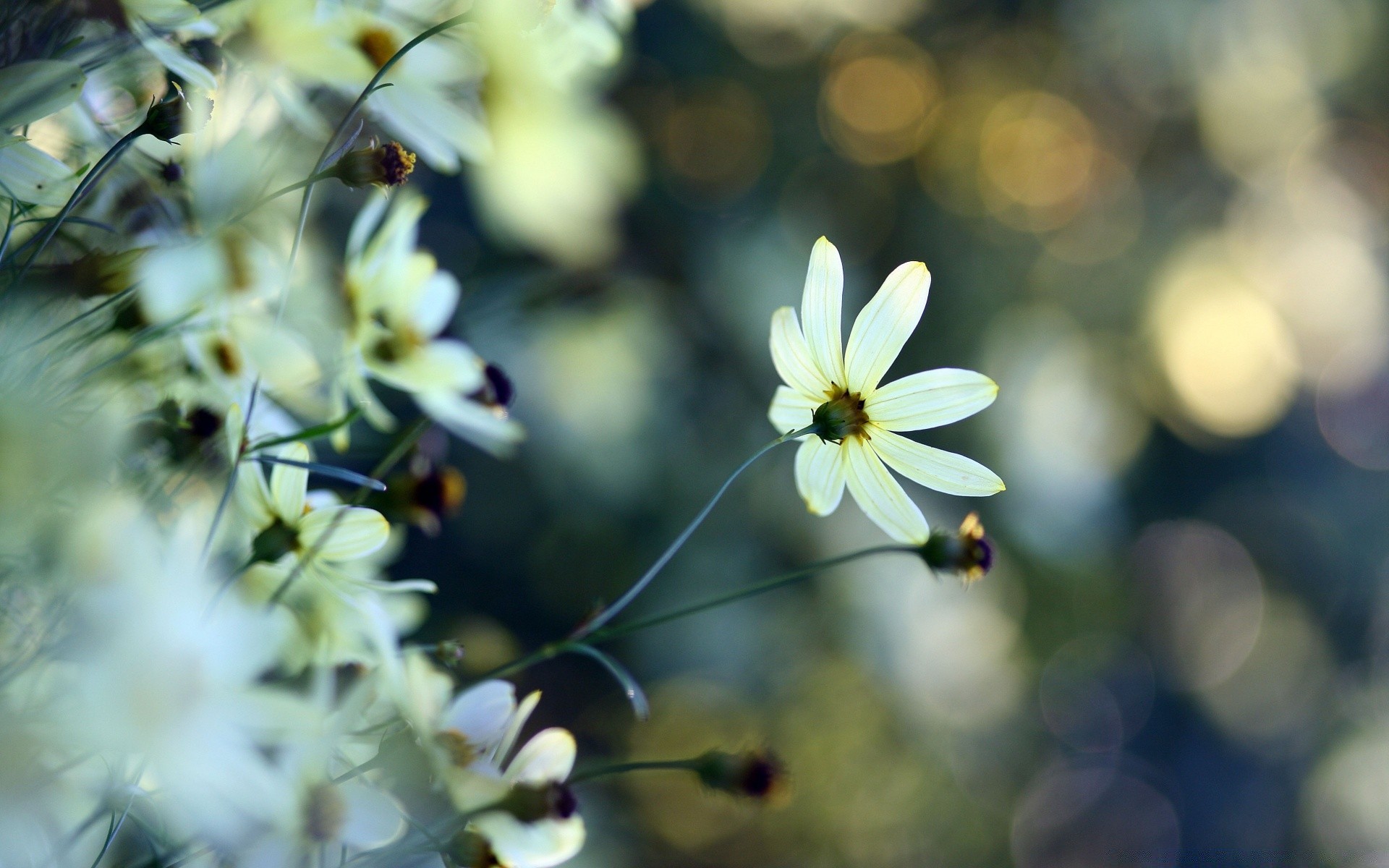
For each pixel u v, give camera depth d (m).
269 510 0.43
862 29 1.11
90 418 0.42
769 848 0.98
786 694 0.97
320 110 0.45
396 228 0.46
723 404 0.95
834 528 0.95
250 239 0.44
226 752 0.41
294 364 0.44
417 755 0.43
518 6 0.45
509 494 0.91
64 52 0.43
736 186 1.06
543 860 0.43
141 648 0.40
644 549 0.93
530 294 0.80
